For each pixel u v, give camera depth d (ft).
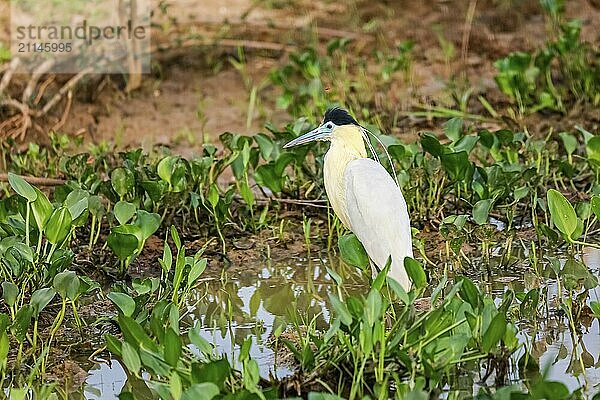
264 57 65.77
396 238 35.94
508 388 26.81
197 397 25.86
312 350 32.78
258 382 29.60
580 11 71.36
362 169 37.29
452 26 69.77
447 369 29.86
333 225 42.68
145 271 40.78
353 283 40.01
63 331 35.50
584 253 41.32
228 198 43.24
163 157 45.91
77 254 41.24
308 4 72.84
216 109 59.67
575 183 47.60
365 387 29.78
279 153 45.80
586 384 31.30
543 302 36.78
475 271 39.60
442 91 59.47
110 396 31.53
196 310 37.83
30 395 31.35
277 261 42.06
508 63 56.54
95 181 44.86
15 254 35.29
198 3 71.87
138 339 29.68
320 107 55.98
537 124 54.70
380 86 61.16
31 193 36.06
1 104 55.26
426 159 43.73
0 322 30.07
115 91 60.59
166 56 64.75
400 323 30.32
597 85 57.11
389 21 71.00
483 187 43.09
